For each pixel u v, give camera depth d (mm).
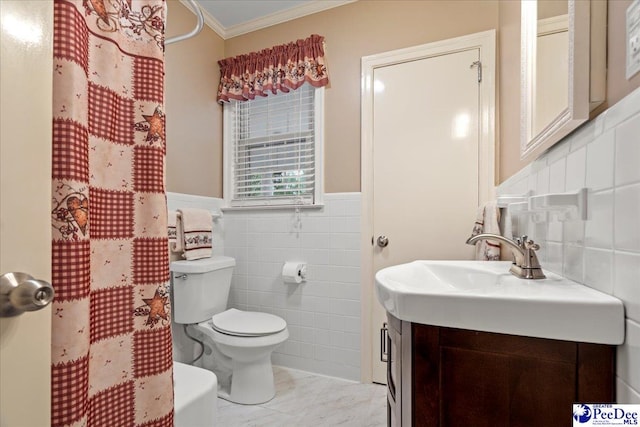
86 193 612
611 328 552
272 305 2211
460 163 1797
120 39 752
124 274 754
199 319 1812
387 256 1938
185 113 2049
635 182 533
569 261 811
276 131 2307
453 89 1815
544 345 596
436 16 1856
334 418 1585
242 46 2355
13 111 416
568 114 731
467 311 627
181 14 2021
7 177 409
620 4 607
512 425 615
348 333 2014
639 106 522
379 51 1977
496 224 1501
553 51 944
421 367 675
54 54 567
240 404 1707
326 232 2084
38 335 436
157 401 787
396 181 1926
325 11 2115
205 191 2223
